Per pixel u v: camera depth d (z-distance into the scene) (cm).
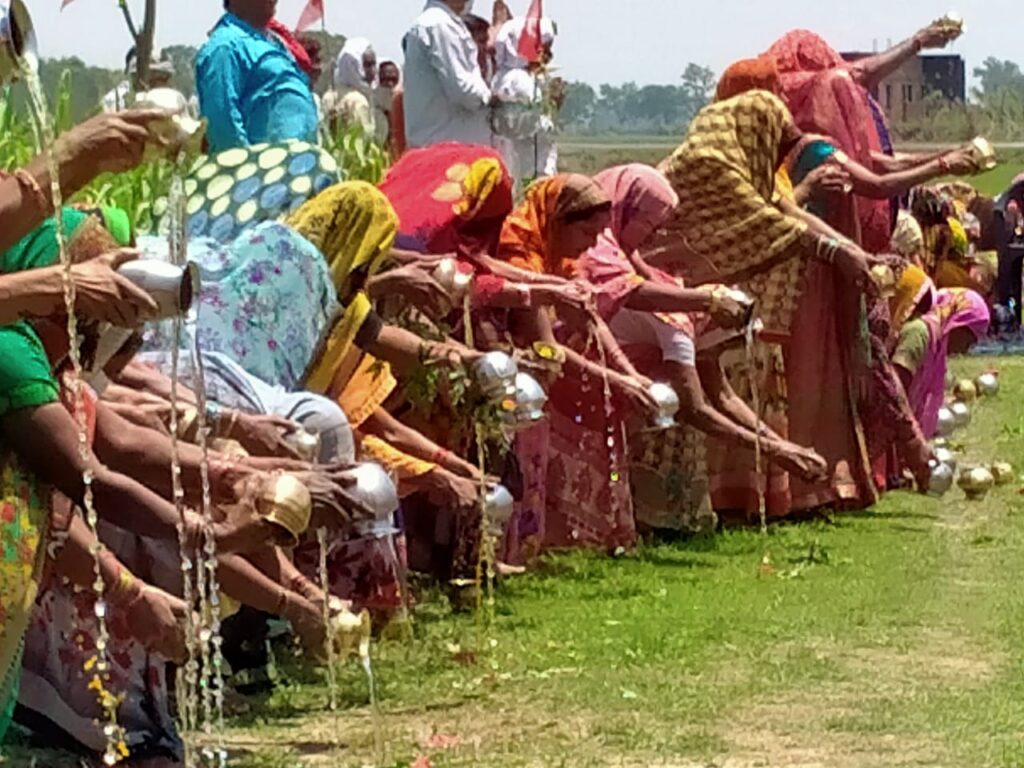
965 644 710
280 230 634
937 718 599
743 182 998
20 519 450
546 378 844
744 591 809
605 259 901
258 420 530
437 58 1066
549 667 666
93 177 428
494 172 785
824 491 1029
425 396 735
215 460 481
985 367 1884
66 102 775
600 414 884
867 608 770
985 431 1399
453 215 778
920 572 855
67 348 464
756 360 1012
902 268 1134
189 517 470
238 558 538
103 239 467
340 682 631
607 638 711
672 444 945
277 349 628
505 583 810
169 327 594
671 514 945
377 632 689
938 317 1168
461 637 703
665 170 1010
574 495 888
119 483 465
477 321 809
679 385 927
